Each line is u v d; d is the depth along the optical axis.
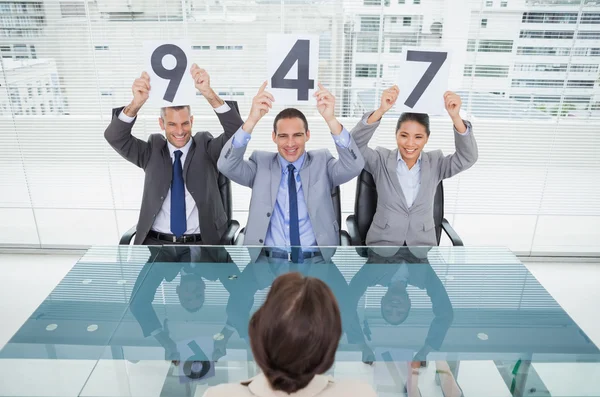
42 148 3.29
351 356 1.57
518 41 3.03
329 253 2.20
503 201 3.40
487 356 1.58
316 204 2.55
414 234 2.67
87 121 3.22
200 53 3.09
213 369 1.52
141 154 2.73
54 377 1.46
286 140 2.46
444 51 2.42
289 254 2.19
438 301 1.86
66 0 2.95
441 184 2.76
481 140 3.25
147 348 1.59
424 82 2.47
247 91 3.18
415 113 2.54
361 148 2.67
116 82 3.13
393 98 2.52
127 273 2.04
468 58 3.08
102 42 3.04
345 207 3.53
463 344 1.63
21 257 3.55
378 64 3.13
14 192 3.41
